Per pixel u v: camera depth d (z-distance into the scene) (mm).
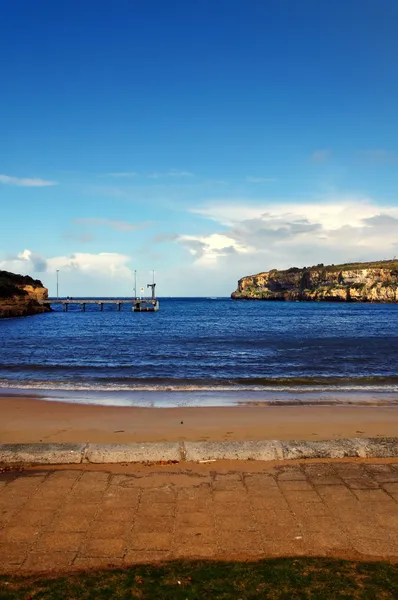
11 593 3230
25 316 84062
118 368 20172
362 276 175500
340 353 26094
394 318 73188
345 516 4598
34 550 3930
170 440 8727
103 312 102750
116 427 9875
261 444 6672
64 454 6285
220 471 5922
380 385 15805
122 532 4262
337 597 3168
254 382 16438
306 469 5992
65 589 3281
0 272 100312
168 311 106375
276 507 4816
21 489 5309
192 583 3361
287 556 3814
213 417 10891
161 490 5281
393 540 4109
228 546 4000
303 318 73250
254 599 3148
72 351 27297
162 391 14688
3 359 23469
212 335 40062
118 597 3180
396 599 3146
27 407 12117
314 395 14031
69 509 4766
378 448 6594
